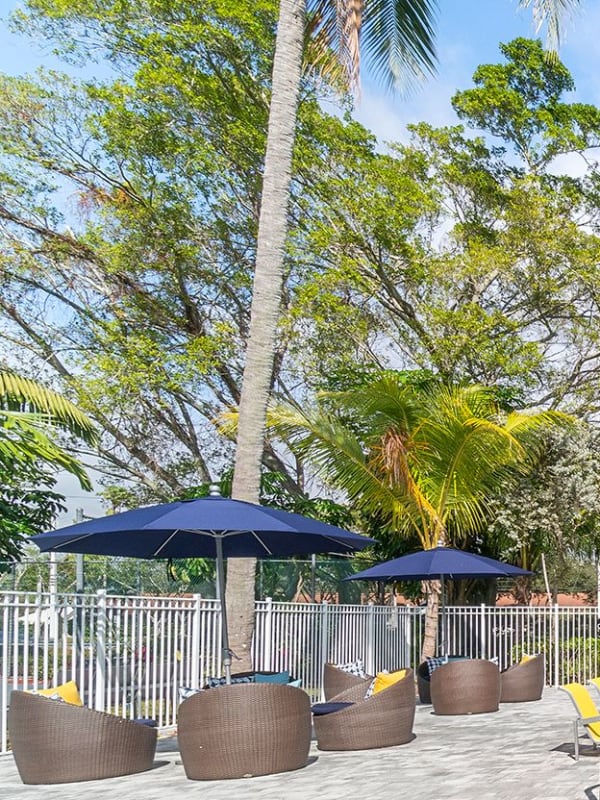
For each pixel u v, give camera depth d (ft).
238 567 41.04
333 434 62.18
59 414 44.98
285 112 43.32
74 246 88.12
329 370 82.89
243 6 79.15
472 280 88.74
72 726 30.60
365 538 36.17
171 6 80.74
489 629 65.67
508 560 75.87
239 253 89.35
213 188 84.43
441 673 50.80
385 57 51.67
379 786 28.96
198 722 30.83
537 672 57.21
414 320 88.28
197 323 91.66
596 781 29.17
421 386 79.46
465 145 95.91
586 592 110.01
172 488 92.89
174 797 27.71
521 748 36.99
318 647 53.98
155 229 85.25
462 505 63.21
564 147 97.50
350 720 36.96
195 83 80.02
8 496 57.62
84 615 37.52
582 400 93.04
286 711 31.71
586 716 33.94
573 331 93.20
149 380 80.53
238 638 40.55
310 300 79.51
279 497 76.18
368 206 83.10
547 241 87.81
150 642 41.52
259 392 41.55
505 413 77.00
